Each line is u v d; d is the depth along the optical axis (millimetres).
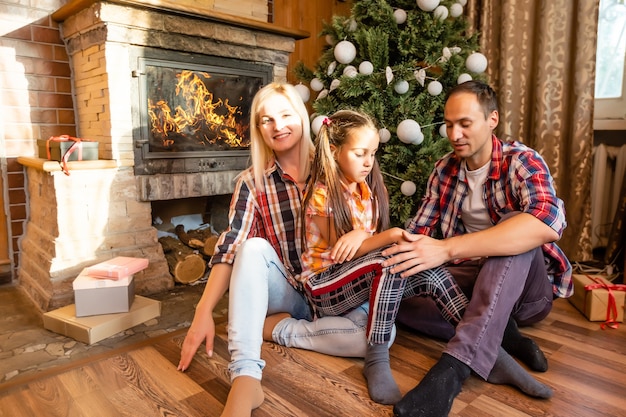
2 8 2115
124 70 2016
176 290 2205
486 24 2578
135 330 1722
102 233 2031
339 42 2182
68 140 1981
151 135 2141
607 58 2473
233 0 2500
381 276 1188
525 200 1268
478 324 1137
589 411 1103
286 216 1387
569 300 1881
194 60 2227
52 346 1583
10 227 2268
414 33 2078
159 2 1984
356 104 2186
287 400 1152
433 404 1030
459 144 1356
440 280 1233
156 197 2162
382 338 1208
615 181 2430
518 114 2531
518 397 1161
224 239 1320
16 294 2119
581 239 2381
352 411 1106
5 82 2164
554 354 1406
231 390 1074
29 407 1131
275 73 2590
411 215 2127
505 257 1181
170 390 1208
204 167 2312
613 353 1416
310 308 1525
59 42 2283
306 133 1383
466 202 1488
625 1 2389
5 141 2201
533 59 2480
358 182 1341
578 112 2332
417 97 2088
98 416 1093
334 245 1323
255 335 1132
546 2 2355
